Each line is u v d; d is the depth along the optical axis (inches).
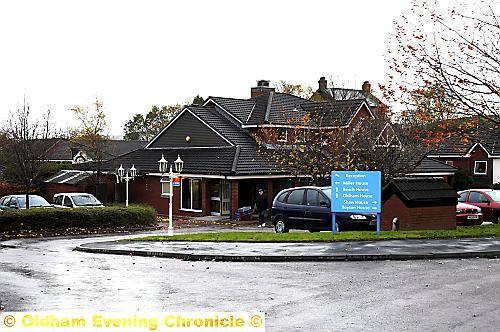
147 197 1829.5
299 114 1667.1
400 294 462.3
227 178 1508.4
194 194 1668.3
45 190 2032.5
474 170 2194.9
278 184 1630.2
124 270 620.1
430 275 541.0
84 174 1969.7
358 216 881.5
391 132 1159.0
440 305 424.8
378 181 783.7
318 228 914.7
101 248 808.9
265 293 477.4
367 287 492.1
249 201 1620.3
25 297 480.4
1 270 640.4
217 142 1711.4
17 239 1091.3
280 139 1649.9
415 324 377.4
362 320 388.5
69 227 1210.6
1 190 1867.6
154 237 919.7
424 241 737.0
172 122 1872.5
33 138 1669.5
